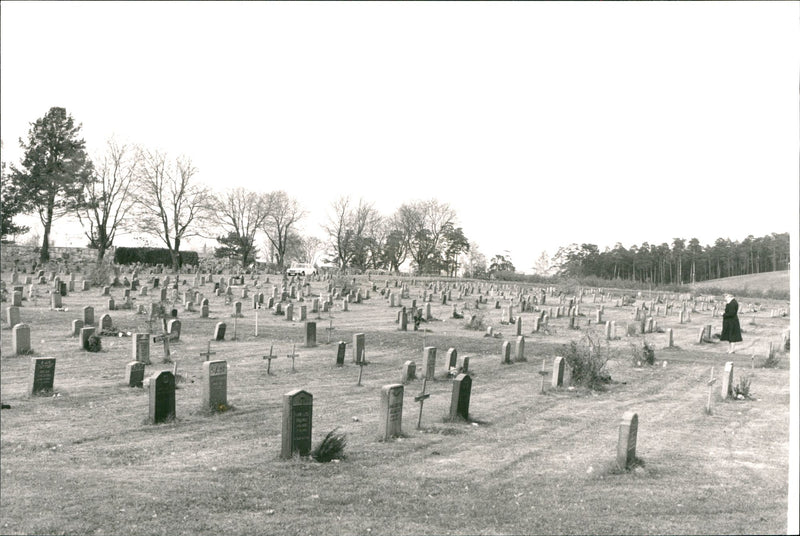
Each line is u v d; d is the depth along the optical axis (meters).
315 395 19.52
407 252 121.81
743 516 9.79
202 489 11.09
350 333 33.81
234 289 57.44
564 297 61.38
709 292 77.19
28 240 96.56
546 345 31.88
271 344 27.20
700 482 11.62
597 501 10.54
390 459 13.07
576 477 11.98
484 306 52.66
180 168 84.81
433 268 121.69
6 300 38.78
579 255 110.12
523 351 27.34
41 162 66.50
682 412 18.30
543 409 18.48
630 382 23.22
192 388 19.61
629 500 10.56
